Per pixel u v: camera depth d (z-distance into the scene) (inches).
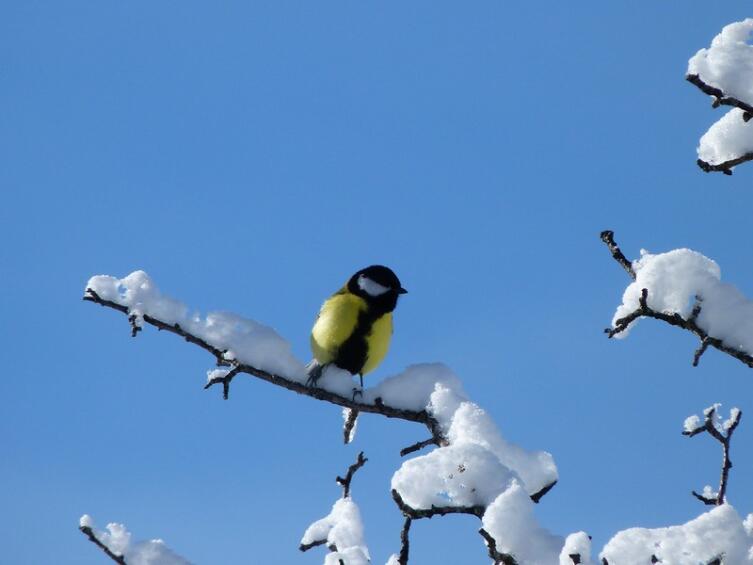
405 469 253.3
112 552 300.0
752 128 294.5
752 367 285.4
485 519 235.0
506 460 293.9
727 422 308.3
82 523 303.4
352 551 304.5
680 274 296.4
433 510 249.0
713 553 218.4
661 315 296.0
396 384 386.9
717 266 303.1
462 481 251.3
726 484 303.0
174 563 300.4
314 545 329.1
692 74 279.1
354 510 328.2
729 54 278.1
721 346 289.4
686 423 311.0
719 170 295.9
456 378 386.3
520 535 232.5
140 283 382.6
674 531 221.6
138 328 379.6
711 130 300.7
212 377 394.0
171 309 385.1
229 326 397.4
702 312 292.4
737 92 277.3
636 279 302.8
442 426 333.1
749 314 289.0
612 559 220.4
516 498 236.1
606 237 321.7
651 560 219.0
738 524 220.8
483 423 302.5
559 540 233.8
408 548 280.2
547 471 296.0
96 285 380.2
